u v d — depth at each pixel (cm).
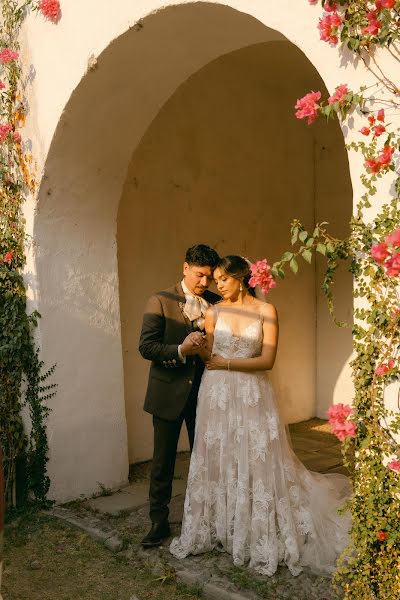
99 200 458
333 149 674
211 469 340
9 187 452
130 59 378
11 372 443
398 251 212
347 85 247
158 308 356
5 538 390
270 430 331
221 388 336
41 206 430
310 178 695
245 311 341
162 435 356
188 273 353
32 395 435
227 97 604
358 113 242
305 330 686
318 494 340
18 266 449
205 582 314
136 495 455
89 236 459
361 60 241
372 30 226
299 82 669
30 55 431
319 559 316
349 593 256
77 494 447
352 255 245
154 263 548
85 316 456
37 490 432
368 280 241
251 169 632
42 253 434
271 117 651
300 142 685
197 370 362
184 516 347
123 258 523
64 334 445
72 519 411
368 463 240
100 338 465
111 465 468
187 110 567
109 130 429
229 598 300
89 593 323
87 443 454
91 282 460
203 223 587
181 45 365
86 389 455
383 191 236
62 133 410
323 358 690
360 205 244
